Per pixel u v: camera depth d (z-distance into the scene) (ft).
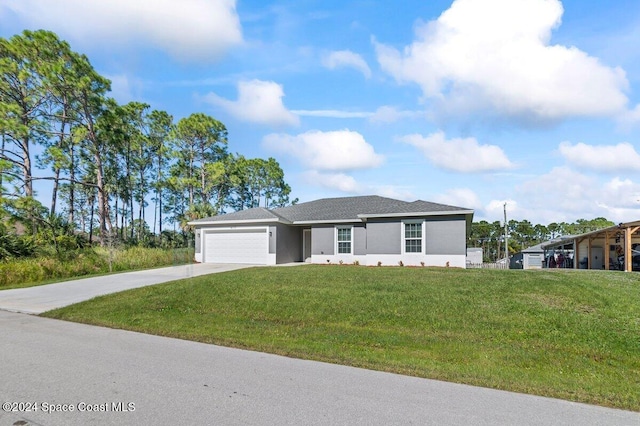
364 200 79.87
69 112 96.37
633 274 45.24
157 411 11.43
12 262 53.11
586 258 87.40
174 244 124.47
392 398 12.82
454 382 14.65
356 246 68.13
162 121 133.80
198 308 30.01
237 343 20.29
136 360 16.92
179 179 131.95
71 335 22.13
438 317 25.62
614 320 24.18
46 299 34.96
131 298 33.42
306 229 78.64
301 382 14.30
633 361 18.48
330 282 37.63
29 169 87.35
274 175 171.53
